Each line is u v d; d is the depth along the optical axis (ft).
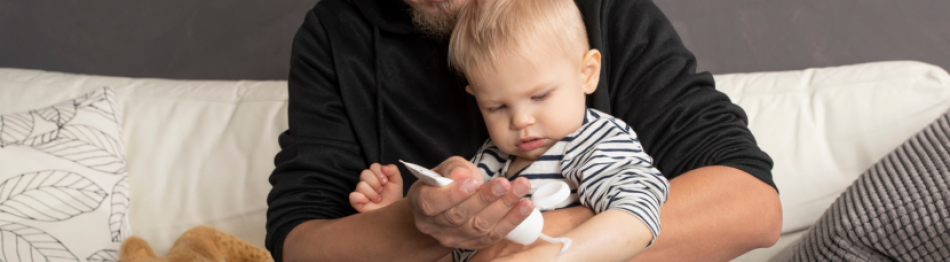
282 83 5.17
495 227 1.83
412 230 2.28
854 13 5.81
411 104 3.39
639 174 2.24
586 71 2.64
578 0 3.16
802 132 4.31
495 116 2.51
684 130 2.82
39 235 4.29
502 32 2.36
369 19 3.33
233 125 5.00
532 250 1.96
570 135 2.52
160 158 4.98
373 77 3.38
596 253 1.96
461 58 2.51
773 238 2.60
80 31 6.54
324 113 3.32
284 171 3.22
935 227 3.16
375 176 2.91
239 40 6.45
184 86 5.35
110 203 4.67
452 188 1.76
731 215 2.43
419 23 3.02
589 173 2.29
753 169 2.64
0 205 4.29
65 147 4.66
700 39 6.14
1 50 6.59
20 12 6.52
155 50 6.53
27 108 5.19
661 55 3.01
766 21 5.99
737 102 4.57
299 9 6.31
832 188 4.19
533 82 2.35
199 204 4.83
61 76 5.43
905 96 4.16
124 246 4.08
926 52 5.75
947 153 3.37
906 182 3.40
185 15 6.45
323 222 2.79
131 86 5.37
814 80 4.49
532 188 2.50
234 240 4.22
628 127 2.63
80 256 4.40
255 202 4.75
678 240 2.36
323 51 3.44
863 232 3.36
